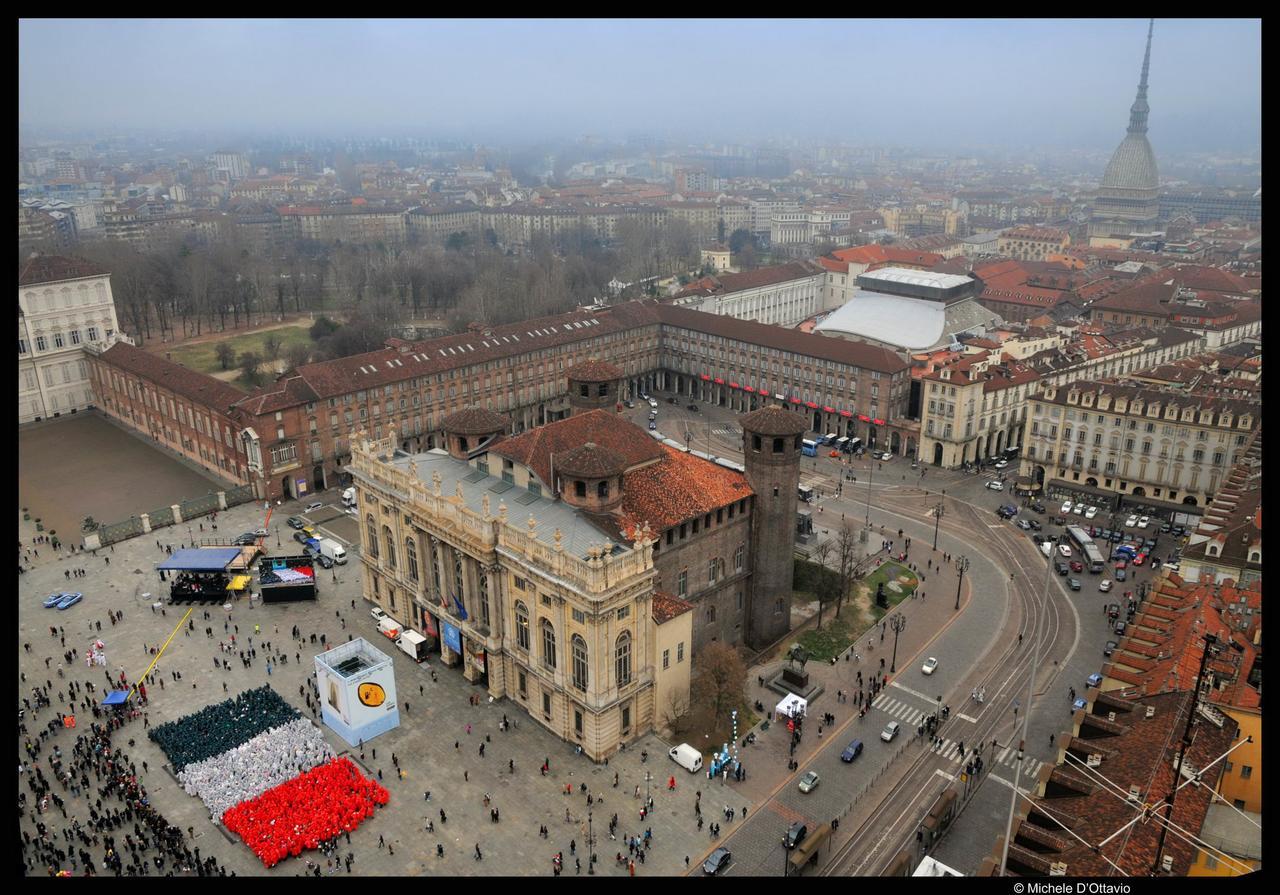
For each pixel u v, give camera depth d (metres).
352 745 108.62
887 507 181.75
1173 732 80.38
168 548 159.12
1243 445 168.12
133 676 122.25
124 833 94.56
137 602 141.62
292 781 100.19
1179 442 175.12
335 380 186.62
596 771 104.69
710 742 109.94
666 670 111.56
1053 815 75.75
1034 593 146.75
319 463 184.88
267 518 171.50
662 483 122.81
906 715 115.69
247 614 138.50
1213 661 92.56
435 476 118.88
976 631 135.38
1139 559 157.50
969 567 155.62
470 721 113.88
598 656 101.50
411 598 131.38
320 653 127.50
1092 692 93.19
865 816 98.31
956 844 94.31
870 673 125.00
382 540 135.12
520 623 113.25
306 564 143.88
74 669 123.81
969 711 116.44
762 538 128.75
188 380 196.75
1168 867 66.44
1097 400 182.75
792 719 110.31
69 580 148.38
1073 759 82.88
